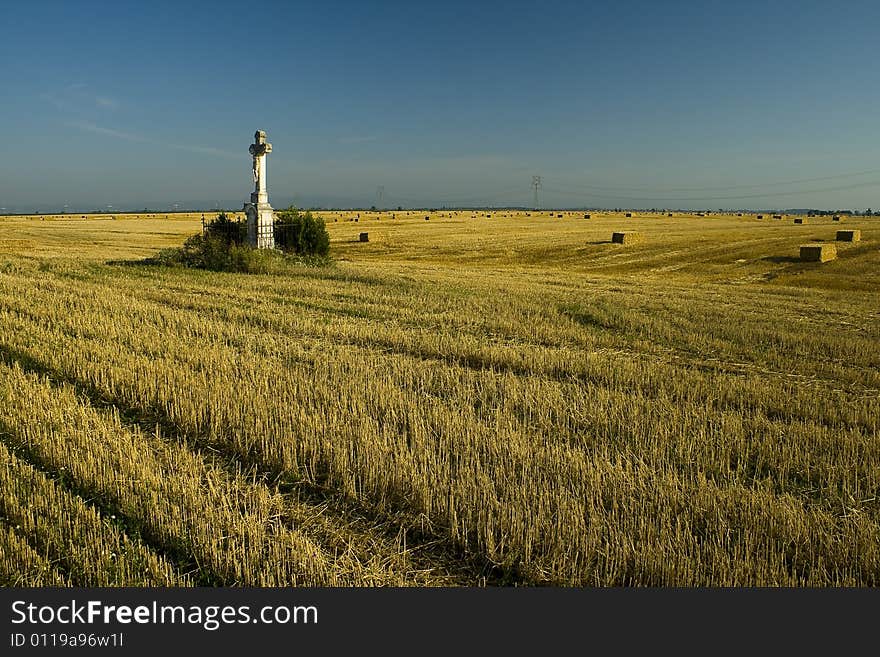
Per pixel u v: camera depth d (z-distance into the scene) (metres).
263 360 11.73
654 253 47.00
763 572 5.29
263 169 31.02
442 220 98.50
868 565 5.50
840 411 9.65
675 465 7.53
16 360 11.45
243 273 27.98
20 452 7.57
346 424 8.29
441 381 10.77
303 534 6.04
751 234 60.34
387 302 20.16
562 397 9.86
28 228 70.25
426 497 6.43
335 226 80.81
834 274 34.72
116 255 37.56
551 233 67.06
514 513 6.07
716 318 18.70
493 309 19.22
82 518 6.04
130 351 12.24
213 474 7.11
